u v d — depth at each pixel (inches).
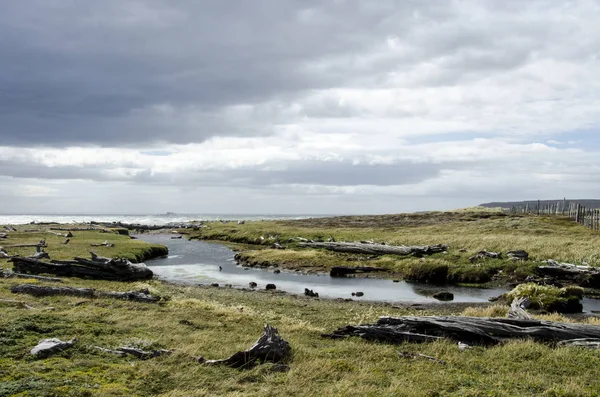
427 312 1016.2
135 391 402.3
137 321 676.7
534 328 627.8
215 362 496.1
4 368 430.6
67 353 492.4
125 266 1338.6
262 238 2878.9
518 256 1732.3
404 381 446.9
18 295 826.2
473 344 618.8
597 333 616.7
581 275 1419.8
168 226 4896.7
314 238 2694.4
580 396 410.0
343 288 1423.5
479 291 1370.6
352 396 399.2
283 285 1473.9
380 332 648.4
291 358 524.4
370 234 2807.6
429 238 2416.3
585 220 2797.7
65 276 1267.2
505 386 438.9
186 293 1162.6
